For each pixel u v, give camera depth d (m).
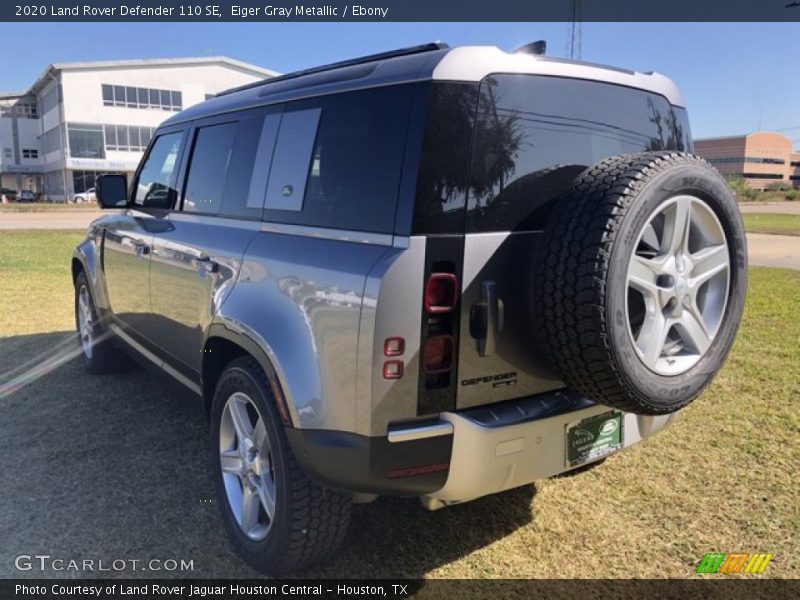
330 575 2.81
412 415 2.31
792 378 5.24
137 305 4.23
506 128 2.45
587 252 2.24
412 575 2.81
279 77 3.36
